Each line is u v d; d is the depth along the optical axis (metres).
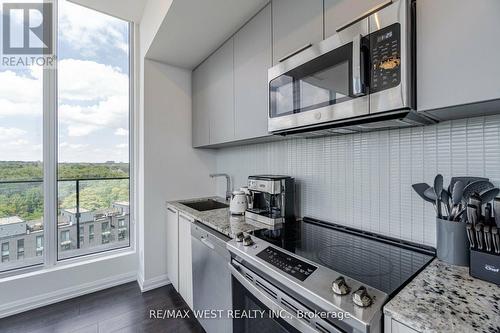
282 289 0.95
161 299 2.17
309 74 1.15
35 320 1.88
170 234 2.34
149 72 2.35
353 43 0.92
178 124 2.53
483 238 0.80
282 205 1.59
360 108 0.93
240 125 1.76
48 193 2.18
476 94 0.68
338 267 0.92
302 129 1.28
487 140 0.94
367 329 0.63
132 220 2.62
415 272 0.87
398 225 1.22
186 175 2.58
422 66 0.80
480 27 0.67
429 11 0.78
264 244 1.19
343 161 1.46
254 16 1.61
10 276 2.01
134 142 2.60
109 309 2.02
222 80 2.00
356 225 1.40
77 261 2.30
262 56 1.53
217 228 1.51
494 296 0.70
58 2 2.20
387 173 1.26
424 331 0.58
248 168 2.28
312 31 1.19
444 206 1.05
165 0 1.62
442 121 1.06
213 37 1.90
